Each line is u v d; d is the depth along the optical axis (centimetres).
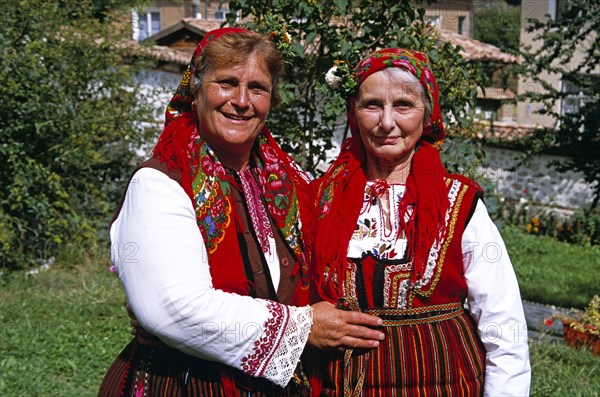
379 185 235
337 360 231
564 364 548
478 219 229
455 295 231
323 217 237
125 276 213
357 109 233
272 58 225
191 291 207
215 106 221
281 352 214
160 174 216
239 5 377
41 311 634
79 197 888
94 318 621
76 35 884
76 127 847
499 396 226
